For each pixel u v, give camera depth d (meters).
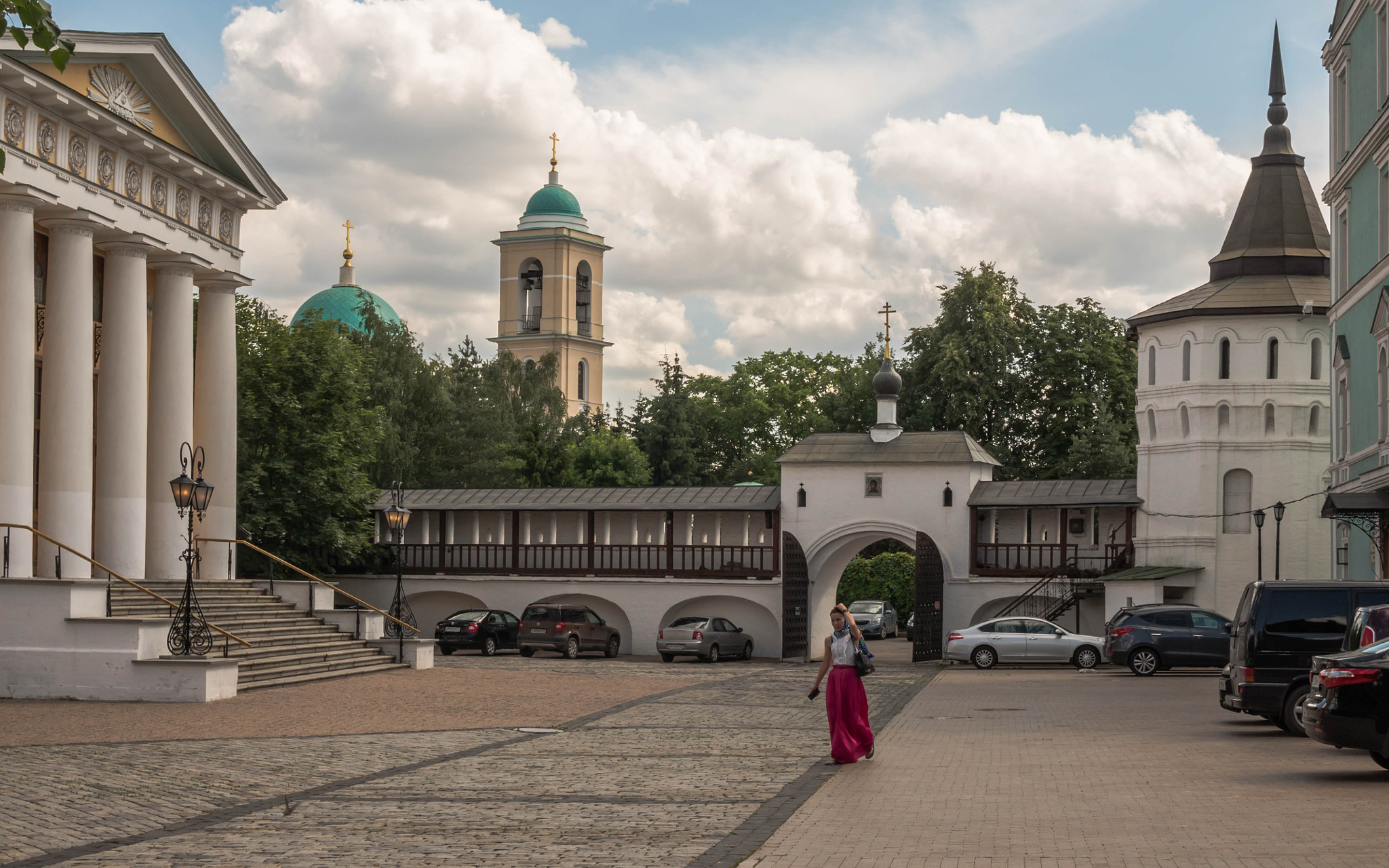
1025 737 19.52
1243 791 13.18
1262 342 45.16
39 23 11.05
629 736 19.59
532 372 85.56
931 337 67.88
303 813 12.59
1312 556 44.66
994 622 40.88
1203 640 34.94
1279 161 47.25
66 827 11.80
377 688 27.31
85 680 24.19
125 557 30.31
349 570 53.41
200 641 25.84
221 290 35.12
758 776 15.07
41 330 30.75
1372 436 30.19
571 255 109.62
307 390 47.12
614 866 10.02
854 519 49.81
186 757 16.64
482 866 10.06
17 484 26.42
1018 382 65.69
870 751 16.44
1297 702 18.67
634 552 51.25
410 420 67.00
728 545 52.66
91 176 29.11
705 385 91.88
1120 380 65.38
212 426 34.69
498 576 52.00
